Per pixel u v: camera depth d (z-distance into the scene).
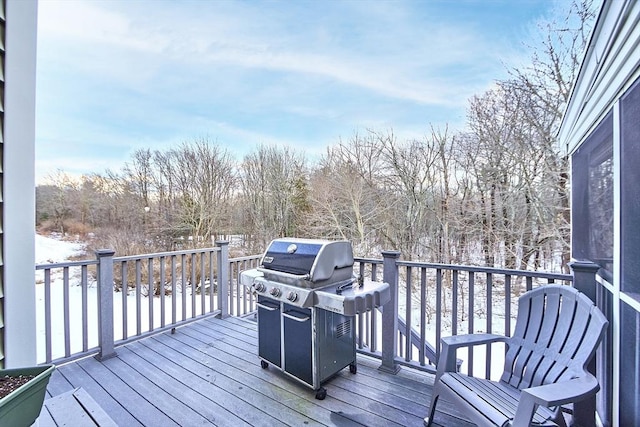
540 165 8.16
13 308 1.28
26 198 1.33
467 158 9.49
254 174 12.96
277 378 2.72
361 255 11.15
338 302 2.25
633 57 1.61
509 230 8.60
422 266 2.73
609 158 2.12
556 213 7.93
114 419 2.21
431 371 2.68
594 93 2.35
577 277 2.05
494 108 8.86
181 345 3.42
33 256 1.36
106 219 11.55
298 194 12.52
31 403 1.00
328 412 2.26
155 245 11.88
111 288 3.19
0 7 1.24
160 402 2.39
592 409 1.78
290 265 2.60
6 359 1.25
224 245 4.33
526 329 2.13
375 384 2.62
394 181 10.88
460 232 9.56
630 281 1.73
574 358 1.75
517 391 1.96
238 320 4.23
